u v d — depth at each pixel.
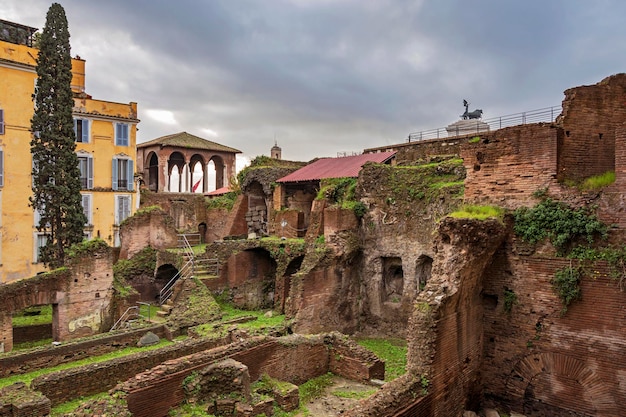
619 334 13.35
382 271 26.28
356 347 18.78
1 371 18.41
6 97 35.59
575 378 14.26
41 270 37.31
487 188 16.67
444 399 14.03
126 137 44.47
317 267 24.56
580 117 15.76
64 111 31.19
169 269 33.97
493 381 16.08
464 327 15.14
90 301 25.31
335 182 29.39
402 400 12.53
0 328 21.86
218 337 20.27
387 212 25.64
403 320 25.03
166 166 59.78
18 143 36.28
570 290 14.17
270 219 36.03
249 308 29.58
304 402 16.48
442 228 15.23
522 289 15.42
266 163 42.34
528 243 15.29
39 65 31.16
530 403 15.24
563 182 15.08
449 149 32.53
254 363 16.81
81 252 25.03
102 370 16.70
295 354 18.14
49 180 31.30
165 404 14.27
